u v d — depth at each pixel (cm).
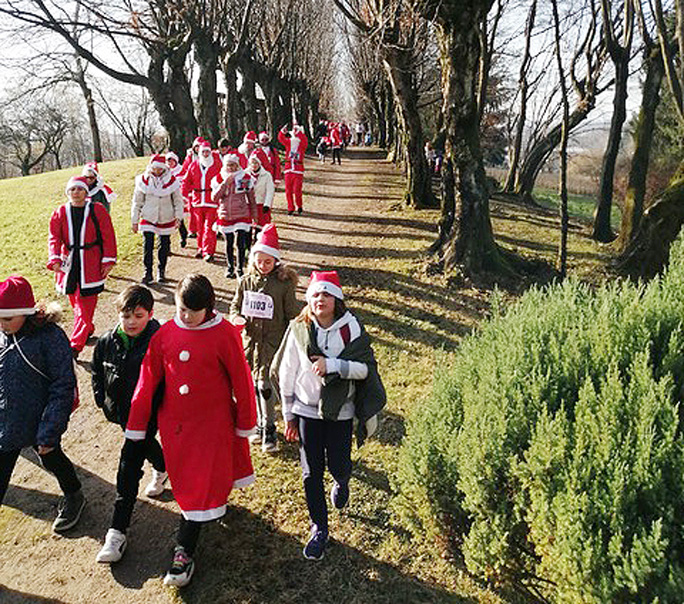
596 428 267
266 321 443
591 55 1473
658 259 884
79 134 5925
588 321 353
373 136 5769
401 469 354
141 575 345
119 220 1329
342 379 331
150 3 1697
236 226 880
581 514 244
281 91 3538
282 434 494
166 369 329
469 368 372
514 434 300
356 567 346
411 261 973
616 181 3216
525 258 965
